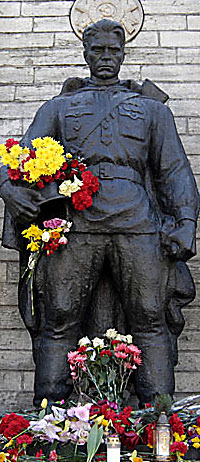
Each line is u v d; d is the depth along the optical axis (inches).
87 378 190.2
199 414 173.2
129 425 166.6
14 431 160.2
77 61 295.3
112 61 213.8
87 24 299.3
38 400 191.2
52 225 190.7
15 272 271.0
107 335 192.2
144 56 295.3
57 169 190.7
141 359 193.0
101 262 196.1
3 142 285.3
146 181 209.3
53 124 207.9
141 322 194.9
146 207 196.9
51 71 294.5
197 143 283.9
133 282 193.6
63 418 162.4
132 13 300.8
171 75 292.8
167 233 196.2
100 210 192.9
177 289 203.0
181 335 261.6
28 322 201.0
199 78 292.5
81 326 200.7
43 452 170.4
